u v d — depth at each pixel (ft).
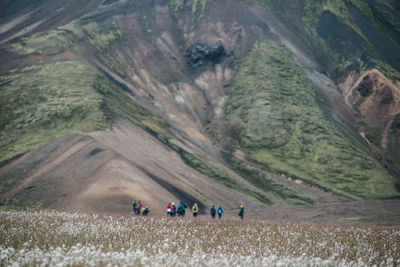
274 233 79.87
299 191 361.71
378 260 53.88
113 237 56.44
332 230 98.17
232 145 443.73
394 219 215.31
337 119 521.65
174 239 59.06
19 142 262.88
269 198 322.96
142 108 410.52
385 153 485.15
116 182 188.55
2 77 378.53
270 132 456.04
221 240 64.13
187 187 250.37
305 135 460.55
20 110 310.65
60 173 203.62
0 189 198.49
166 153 308.19
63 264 31.63
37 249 36.32
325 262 39.88
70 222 71.92
